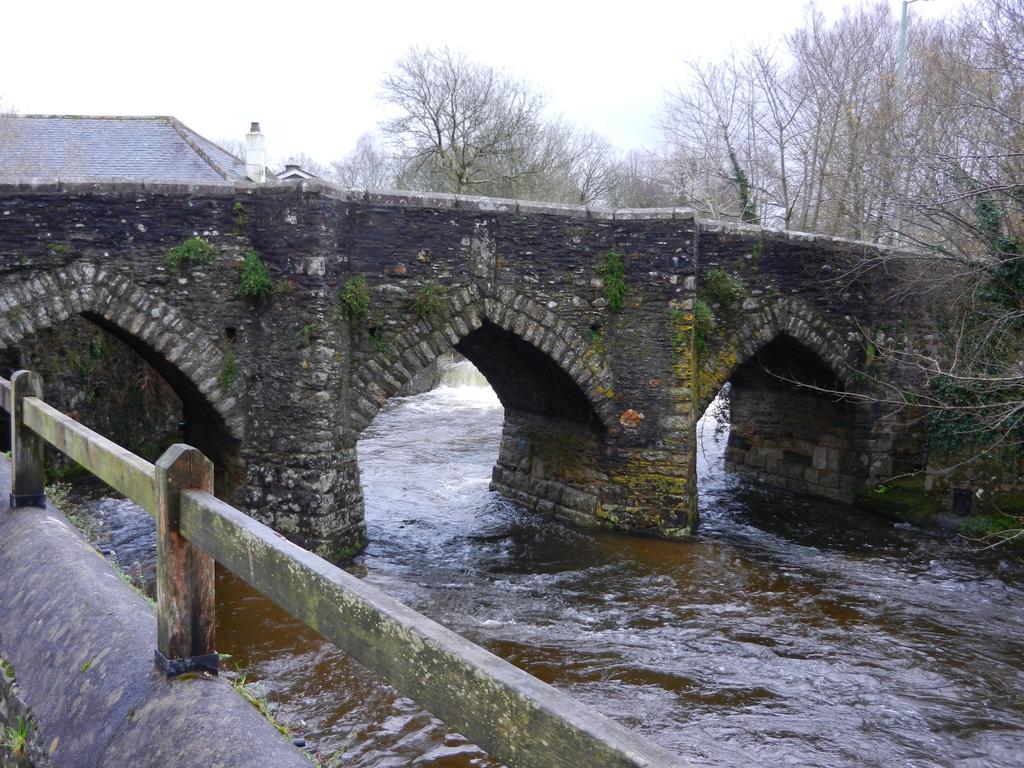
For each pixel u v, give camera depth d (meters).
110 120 16.09
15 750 2.63
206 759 2.01
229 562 2.12
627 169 30.05
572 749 1.24
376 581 8.60
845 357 11.88
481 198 9.34
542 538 10.42
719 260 10.74
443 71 23.27
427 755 5.24
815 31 18.23
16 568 3.43
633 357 10.12
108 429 12.62
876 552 10.36
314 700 5.89
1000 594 8.94
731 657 7.07
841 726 5.91
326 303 8.45
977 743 5.72
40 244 7.86
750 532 11.12
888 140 13.55
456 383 25.84
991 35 13.11
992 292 10.20
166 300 8.34
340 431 8.80
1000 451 10.66
